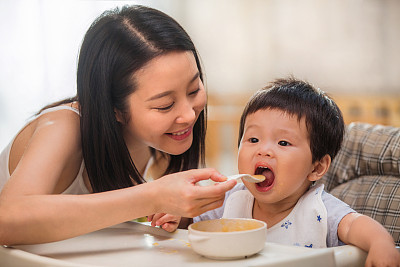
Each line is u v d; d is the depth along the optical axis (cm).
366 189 129
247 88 507
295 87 116
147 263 80
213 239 78
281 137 109
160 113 104
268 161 108
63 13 429
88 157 112
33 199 88
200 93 109
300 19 491
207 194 83
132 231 104
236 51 508
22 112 422
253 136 112
